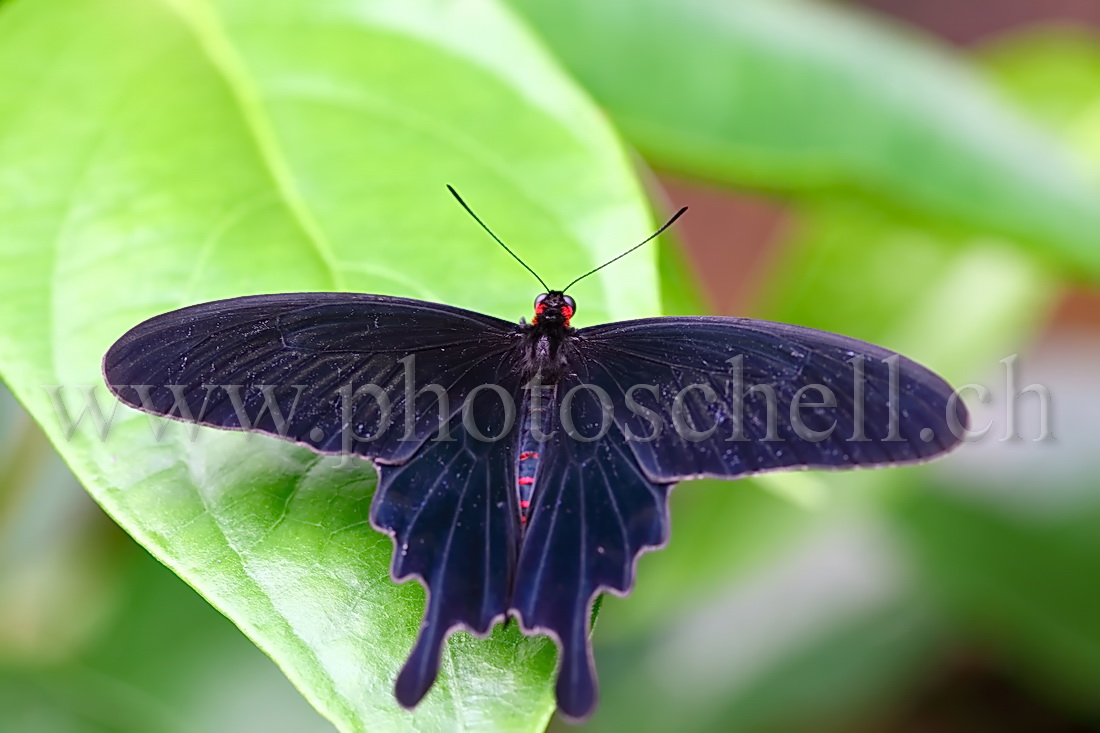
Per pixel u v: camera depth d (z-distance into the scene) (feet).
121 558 1.59
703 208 2.49
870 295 1.61
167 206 1.37
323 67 1.41
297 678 1.28
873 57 1.52
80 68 1.40
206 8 1.42
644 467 1.37
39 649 1.56
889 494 1.64
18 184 1.37
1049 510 1.76
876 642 1.75
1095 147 1.61
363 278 1.36
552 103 1.41
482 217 1.38
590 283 1.37
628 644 1.75
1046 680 1.87
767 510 1.60
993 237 1.50
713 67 1.49
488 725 1.29
